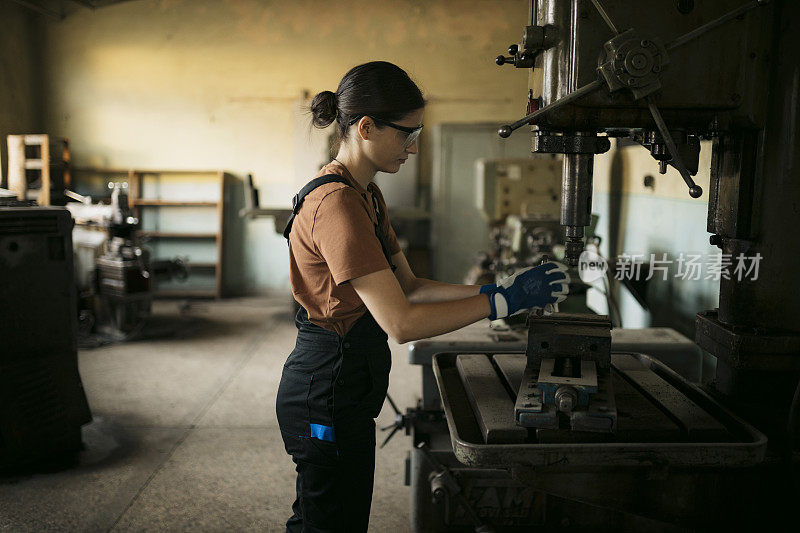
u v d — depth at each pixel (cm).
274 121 613
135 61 599
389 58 598
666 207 260
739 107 132
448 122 598
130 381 373
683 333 244
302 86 607
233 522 223
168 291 631
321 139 610
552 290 126
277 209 541
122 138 611
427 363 211
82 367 398
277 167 620
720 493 134
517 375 150
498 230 448
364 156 131
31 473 259
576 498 129
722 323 152
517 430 117
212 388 361
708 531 137
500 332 224
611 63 123
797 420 136
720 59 128
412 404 334
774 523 136
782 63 132
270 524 222
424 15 588
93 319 469
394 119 126
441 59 594
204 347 444
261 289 640
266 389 359
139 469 262
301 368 133
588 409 116
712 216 153
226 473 259
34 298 260
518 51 144
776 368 141
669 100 128
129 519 225
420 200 628
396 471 262
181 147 617
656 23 125
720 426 120
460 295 153
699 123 133
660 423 121
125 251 448
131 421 313
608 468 123
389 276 121
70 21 550
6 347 253
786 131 134
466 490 190
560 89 129
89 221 464
